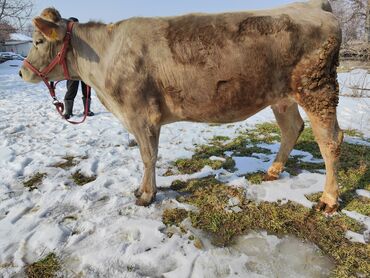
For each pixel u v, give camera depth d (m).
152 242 3.01
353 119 7.25
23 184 4.21
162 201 3.67
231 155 5.02
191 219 3.34
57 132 6.48
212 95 3.21
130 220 3.33
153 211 3.48
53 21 3.38
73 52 3.49
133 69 3.18
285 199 3.66
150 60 3.18
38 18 3.20
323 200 3.43
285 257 2.85
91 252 2.90
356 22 19.88
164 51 3.16
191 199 3.71
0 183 4.20
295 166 4.52
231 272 2.67
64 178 4.34
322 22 3.06
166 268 2.73
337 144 3.23
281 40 3.01
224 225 3.27
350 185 3.90
